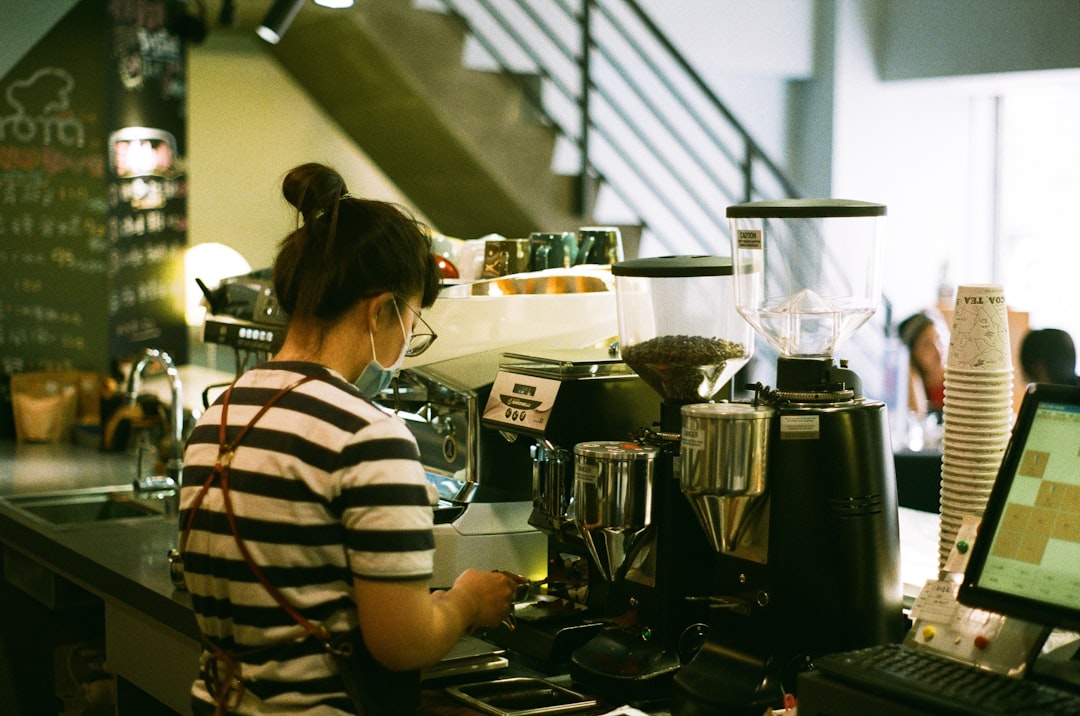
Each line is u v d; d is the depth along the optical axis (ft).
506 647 6.59
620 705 5.81
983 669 4.59
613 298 8.19
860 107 25.49
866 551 5.39
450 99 19.43
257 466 4.57
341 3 12.67
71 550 8.65
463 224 22.21
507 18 22.13
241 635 4.64
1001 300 5.84
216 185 22.75
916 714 4.24
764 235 5.56
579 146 20.53
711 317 6.01
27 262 14.90
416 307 5.01
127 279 15.34
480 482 7.35
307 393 4.65
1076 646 4.58
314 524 4.51
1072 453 4.54
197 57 22.26
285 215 23.35
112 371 14.98
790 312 5.56
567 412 6.57
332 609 4.59
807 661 5.38
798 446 5.30
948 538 5.96
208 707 4.89
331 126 23.59
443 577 7.02
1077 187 25.75
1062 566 4.43
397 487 4.46
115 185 15.07
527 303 7.93
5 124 14.66
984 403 5.82
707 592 5.93
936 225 26.71
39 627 10.53
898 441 23.40
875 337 25.52
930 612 4.93
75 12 14.73
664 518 5.82
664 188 24.59
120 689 8.19
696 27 24.12
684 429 5.37
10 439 14.53
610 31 23.47
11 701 10.39
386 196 24.43
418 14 19.01
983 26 23.53
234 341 9.46
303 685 4.58
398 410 8.13
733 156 23.47
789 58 25.12
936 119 26.37
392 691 4.76
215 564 4.65
